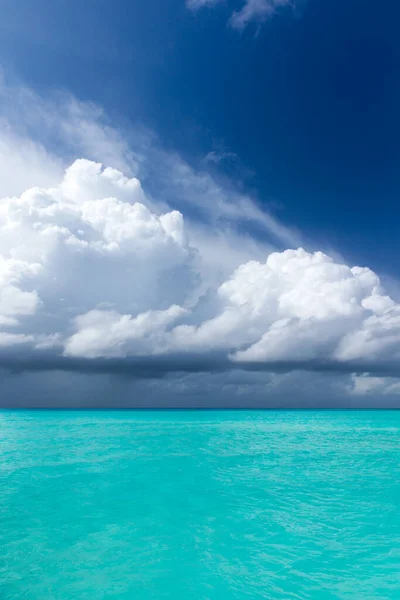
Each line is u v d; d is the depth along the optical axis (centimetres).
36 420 5412
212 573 794
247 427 4447
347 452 2506
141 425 4578
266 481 1633
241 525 1082
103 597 698
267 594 710
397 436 3525
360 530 1048
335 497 1383
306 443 2966
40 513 1176
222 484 1570
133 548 917
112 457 2198
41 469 1834
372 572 803
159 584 745
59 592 713
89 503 1281
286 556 881
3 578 766
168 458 2180
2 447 2591
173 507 1245
